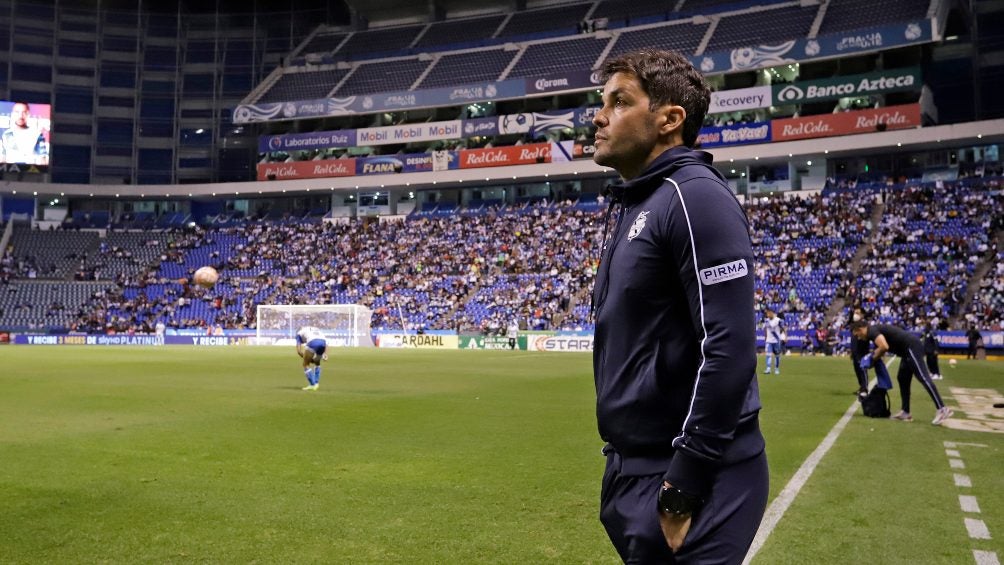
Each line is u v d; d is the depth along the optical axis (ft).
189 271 203.00
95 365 83.92
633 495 8.00
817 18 180.04
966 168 164.55
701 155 8.14
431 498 21.15
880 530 18.13
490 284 176.24
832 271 148.15
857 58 171.22
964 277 136.05
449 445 30.60
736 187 183.73
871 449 30.27
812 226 161.68
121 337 170.19
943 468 26.21
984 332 120.47
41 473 24.17
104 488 22.07
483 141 205.87
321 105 208.03
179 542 16.66
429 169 199.41
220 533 17.42
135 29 241.35
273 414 40.45
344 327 159.33
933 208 153.89
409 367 86.28
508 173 192.75
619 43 200.64
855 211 161.68
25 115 205.36
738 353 7.13
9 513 19.03
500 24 231.30
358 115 214.69
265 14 246.68
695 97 8.46
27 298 192.95
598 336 8.58
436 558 15.70
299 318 160.86
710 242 7.32
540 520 18.79
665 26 201.87
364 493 21.74
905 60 168.96
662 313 7.83
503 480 23.67
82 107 235.40
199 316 185.78
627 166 8.66
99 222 223.92
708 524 7.43
